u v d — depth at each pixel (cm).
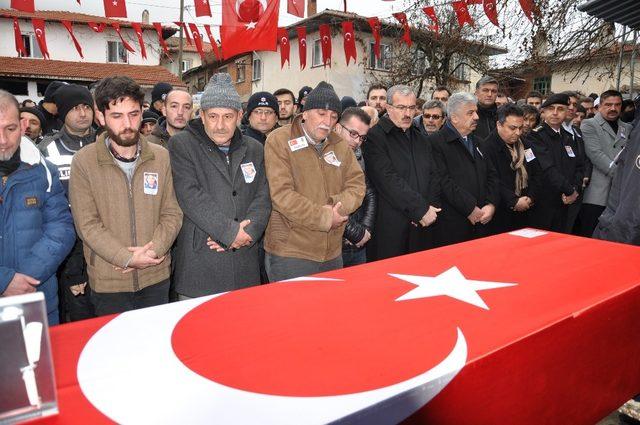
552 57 738
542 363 131
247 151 244
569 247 219
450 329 128
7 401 86
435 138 351
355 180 268
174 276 264
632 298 162
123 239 216
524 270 184
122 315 139
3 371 85
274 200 241
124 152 218
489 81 469
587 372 150
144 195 219
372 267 192
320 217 239
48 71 1914
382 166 313
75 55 2031
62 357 112
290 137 252
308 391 98
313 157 253
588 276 175
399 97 316
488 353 114
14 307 86
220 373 105
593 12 395
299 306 146
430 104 429
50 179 209
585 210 464
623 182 257
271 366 109
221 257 233
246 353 115
